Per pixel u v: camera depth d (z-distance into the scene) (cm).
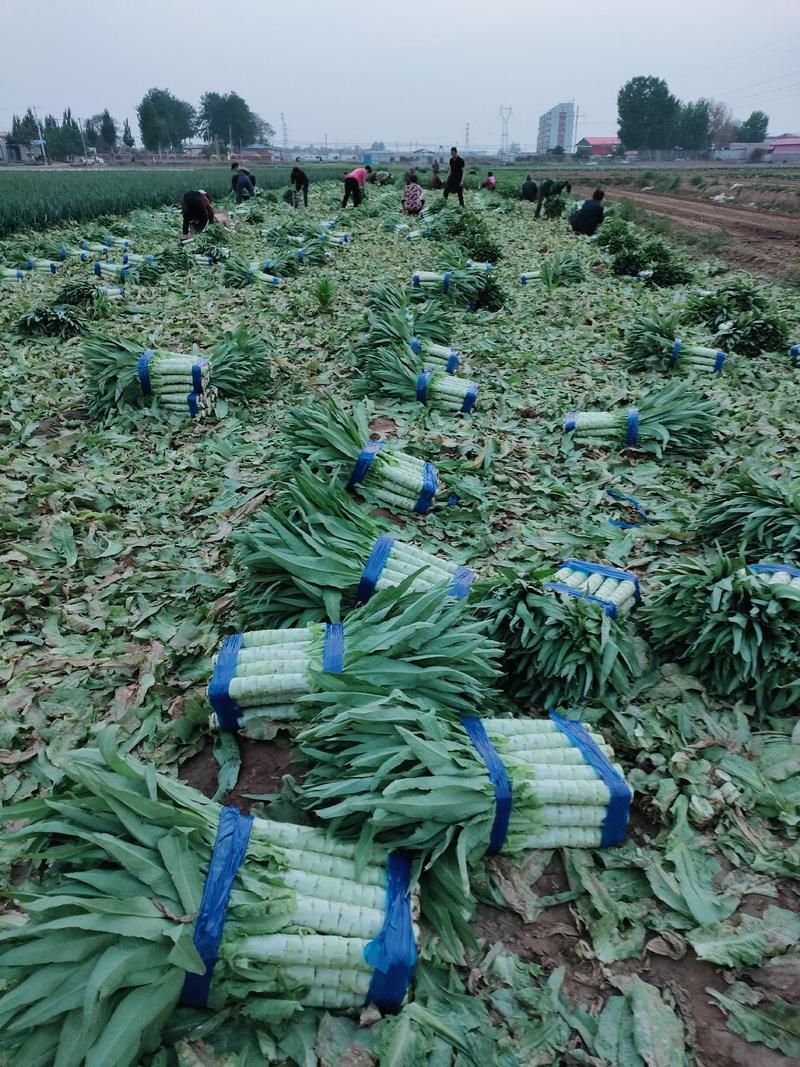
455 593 395
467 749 293
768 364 952
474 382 834
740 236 2236
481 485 616
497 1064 230
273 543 411
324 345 981
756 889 290
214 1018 229
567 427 712
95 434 702
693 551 531
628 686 381
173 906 226
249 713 344
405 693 319
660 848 307
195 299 1234
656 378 899
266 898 237
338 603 392
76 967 212
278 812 303
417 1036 230
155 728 362
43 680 393
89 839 231
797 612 380
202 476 637
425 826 270
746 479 521
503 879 291
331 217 2469
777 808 321
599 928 273
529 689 379
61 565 506
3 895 265
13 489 588
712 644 390
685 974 262
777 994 254
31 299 1245
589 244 1980
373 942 236
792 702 377
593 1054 236
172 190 3384
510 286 1416
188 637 427
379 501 560
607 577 442
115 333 1012
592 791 293
